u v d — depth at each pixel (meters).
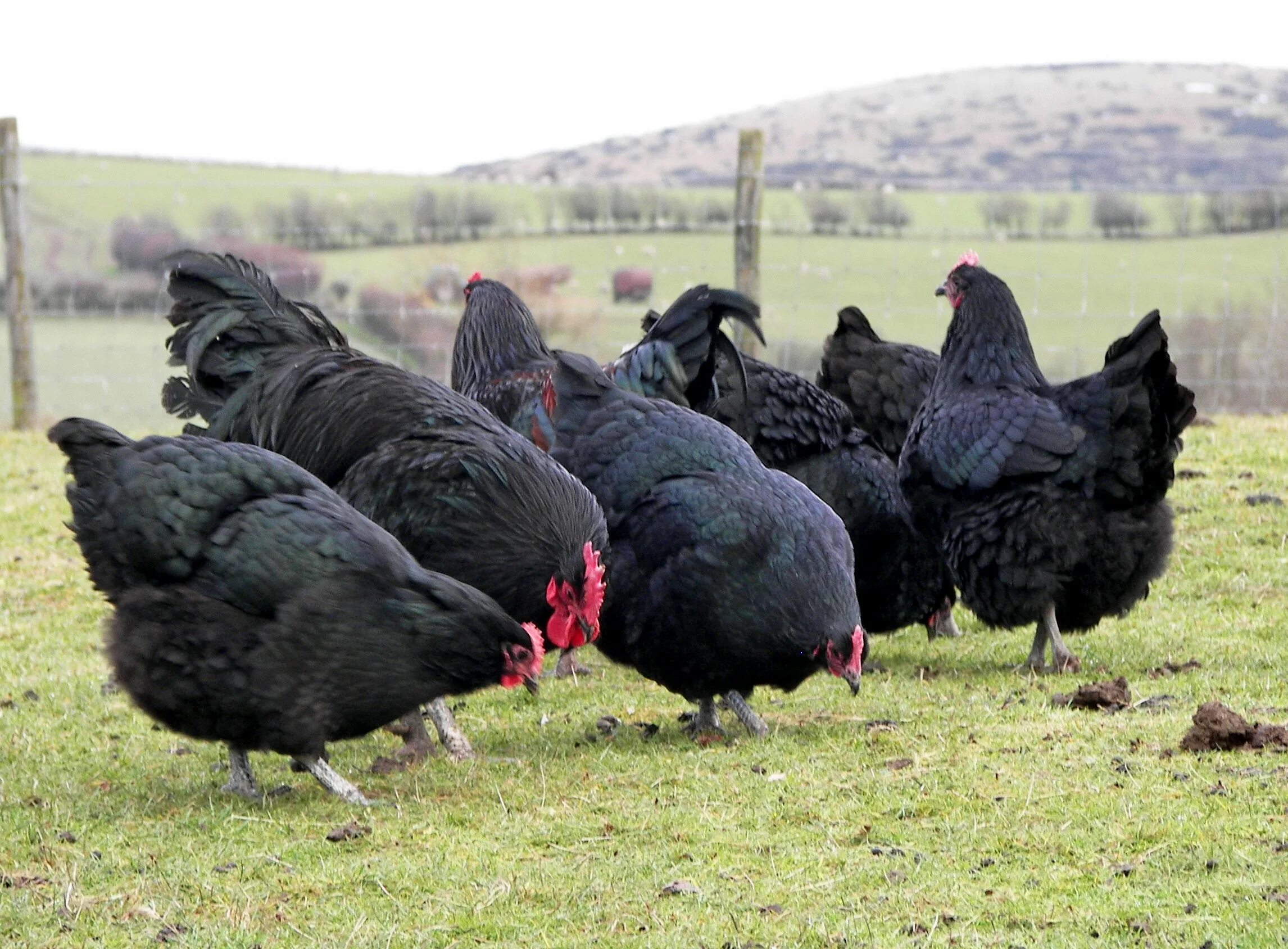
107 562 6.89
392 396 8.70
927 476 9.73
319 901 5.72
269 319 9.68
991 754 7.30
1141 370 8.80
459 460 8.02
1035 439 9.13
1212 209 25.69
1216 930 5.03
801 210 29.44
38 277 26.19
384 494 8.09
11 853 6.37
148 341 25.69
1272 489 13.66
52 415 21.12
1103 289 28.09
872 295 29.53
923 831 6.23
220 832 6.59
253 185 25.36
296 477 7.17
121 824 6.78
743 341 18.06
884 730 7.98
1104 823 6.14
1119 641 9.99
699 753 7.77
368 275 26.27
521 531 7.94
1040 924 5.19
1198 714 7.20
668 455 8.32
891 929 5.20
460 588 7.06
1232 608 10.66
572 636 7.87
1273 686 8.45
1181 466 14.64
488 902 5.62
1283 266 24.98
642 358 9.88
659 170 68.00
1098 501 9.15
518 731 8.63
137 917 5.59
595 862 6.02
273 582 6.68
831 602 7.82
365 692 6.85
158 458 6.91
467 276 26.11
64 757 8.13
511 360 11.24
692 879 5.77
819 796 6.79
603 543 8.03
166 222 29.11
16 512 14.70
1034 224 30.27
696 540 7.82
